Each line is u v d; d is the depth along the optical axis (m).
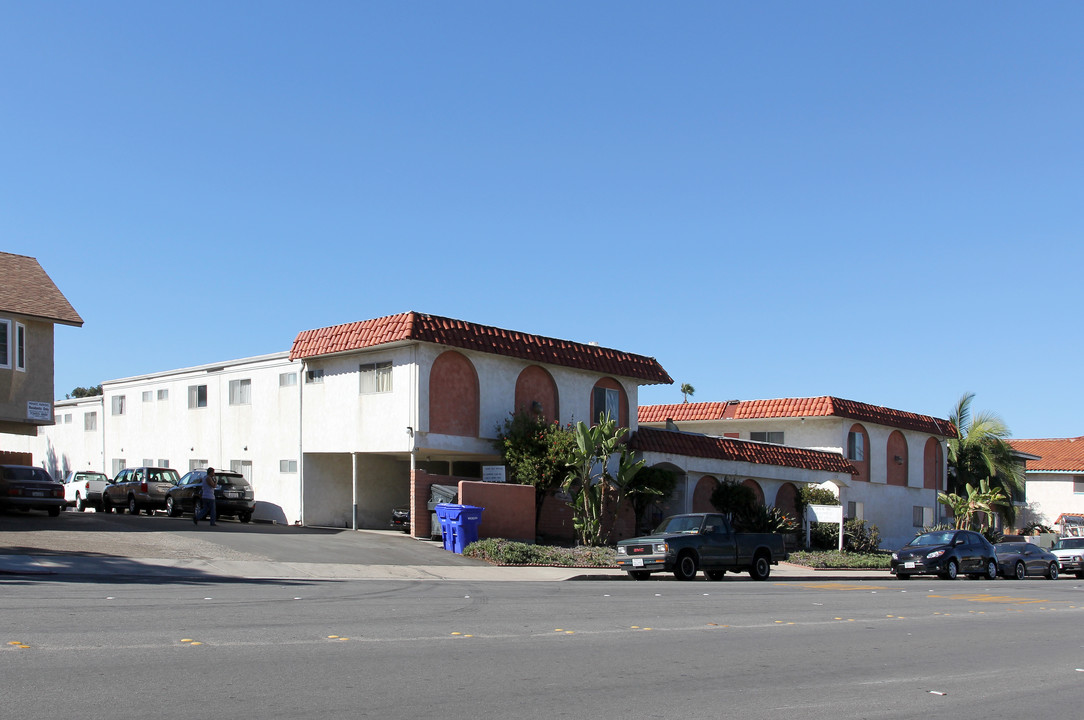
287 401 34.72
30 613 12.04
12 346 28.81
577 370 35.09
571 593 18.81
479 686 8.97
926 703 9.25
